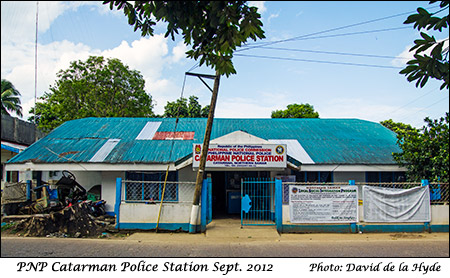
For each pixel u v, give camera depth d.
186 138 14.92
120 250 7.66
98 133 15.18
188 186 12.96
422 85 3.82
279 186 9.93
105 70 24.30
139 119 17.36
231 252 7.59
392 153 12.54
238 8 3.98
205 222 9.88
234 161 10.88
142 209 9.91
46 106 26.11
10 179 18.12
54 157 12.77
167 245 8.21
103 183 13.23
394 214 9.96
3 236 9.12
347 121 18.00
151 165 12.57
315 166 12.70
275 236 9.34
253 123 17.38
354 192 9.92
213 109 9.88
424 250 7.87
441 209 10.18
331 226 9.81
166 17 3.87
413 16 3.55
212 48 4.40
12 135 20.80
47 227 9.38
